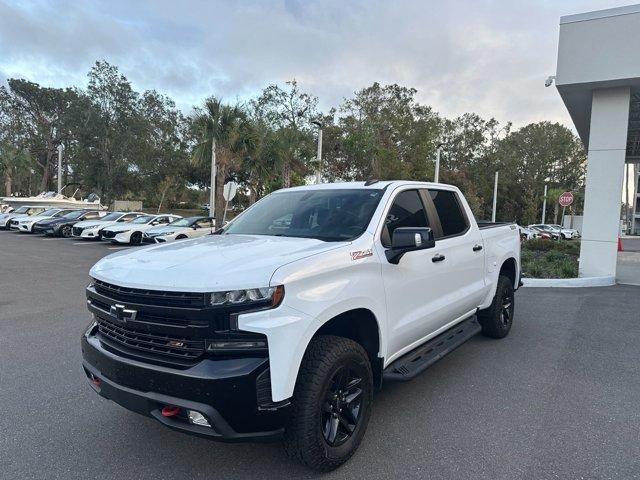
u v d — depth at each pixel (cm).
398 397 438
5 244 2141
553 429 374
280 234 387
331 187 448
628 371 508
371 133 3341
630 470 315
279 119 3319
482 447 346
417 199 445
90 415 398
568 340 624
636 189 6844
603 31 1016
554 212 7188
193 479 306
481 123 5688
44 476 309
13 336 630
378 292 345
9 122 6384
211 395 259
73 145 6391
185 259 305
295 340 274
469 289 504
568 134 6738
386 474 311
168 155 5650
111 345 305
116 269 309
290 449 294
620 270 1350
